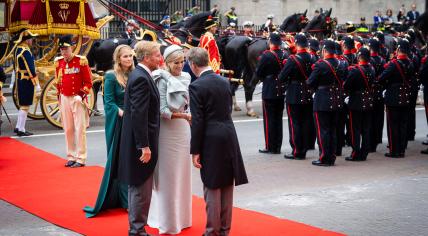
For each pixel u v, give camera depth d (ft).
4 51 58.65
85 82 42.60
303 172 41.98
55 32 55.83
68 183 38.14
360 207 33.60
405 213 32.50
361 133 46.09
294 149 46.29
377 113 49.62
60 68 42.68
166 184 28.60
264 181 39.37
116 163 30.94
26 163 43.68
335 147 44.32
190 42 64.34
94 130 57.82
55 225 30.35
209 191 26.43
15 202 34.06
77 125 42.37
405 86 46.83
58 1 55.72
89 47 61.41
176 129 28.73
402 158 47.24
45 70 59.16
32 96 54.49
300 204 34.17
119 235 28.63
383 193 36.52
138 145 26.73
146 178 27.22
